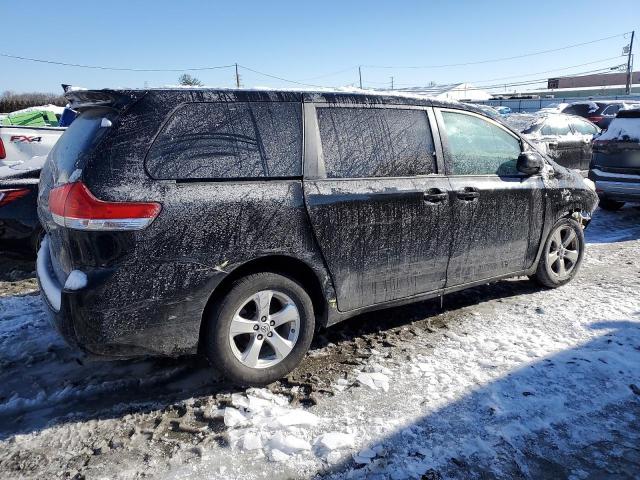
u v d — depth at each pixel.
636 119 7.66
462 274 3.98
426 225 3.65
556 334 3.86
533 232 4.42
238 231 2.88
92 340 2.64
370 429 2.75
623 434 2.71
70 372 3.38
